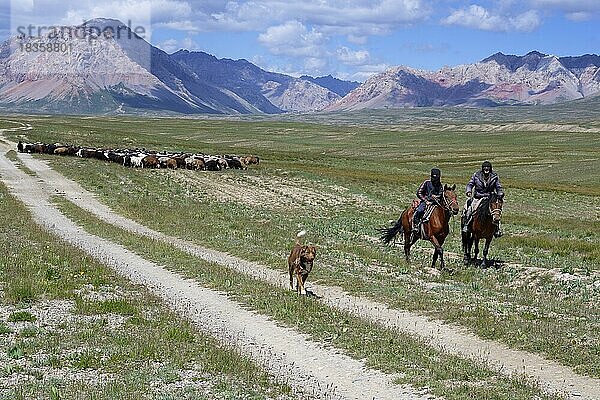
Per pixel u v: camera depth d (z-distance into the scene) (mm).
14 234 28734
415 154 132750
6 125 124375
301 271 19484
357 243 31078
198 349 14000
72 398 10992
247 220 38469
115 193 48406
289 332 15867
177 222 35969
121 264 24094
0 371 12414
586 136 192875
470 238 26016
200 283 21219
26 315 16094
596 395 11984
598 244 32750
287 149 146750
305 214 45188
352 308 18469
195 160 67688
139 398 11109
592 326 16781
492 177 25547
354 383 12461
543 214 53688
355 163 95562
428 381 12430
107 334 14945
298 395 11703
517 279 23516
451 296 20078
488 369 13297
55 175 56844
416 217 24812
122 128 199750
